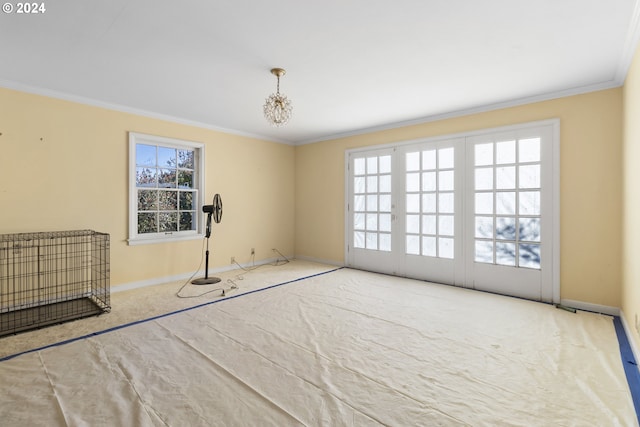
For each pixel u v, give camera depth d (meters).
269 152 5.84
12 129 3.26
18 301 3.28
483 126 4.07
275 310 3.33
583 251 3.40
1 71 3.00
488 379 2.06
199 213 4.85
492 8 2.04
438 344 2.56
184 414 1.71
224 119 4.66
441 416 1.71
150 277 4.31
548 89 3.45
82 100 3.70
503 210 3.93
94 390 1.91
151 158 4.38
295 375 2.10
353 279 4.66
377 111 4.26
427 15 2.12
